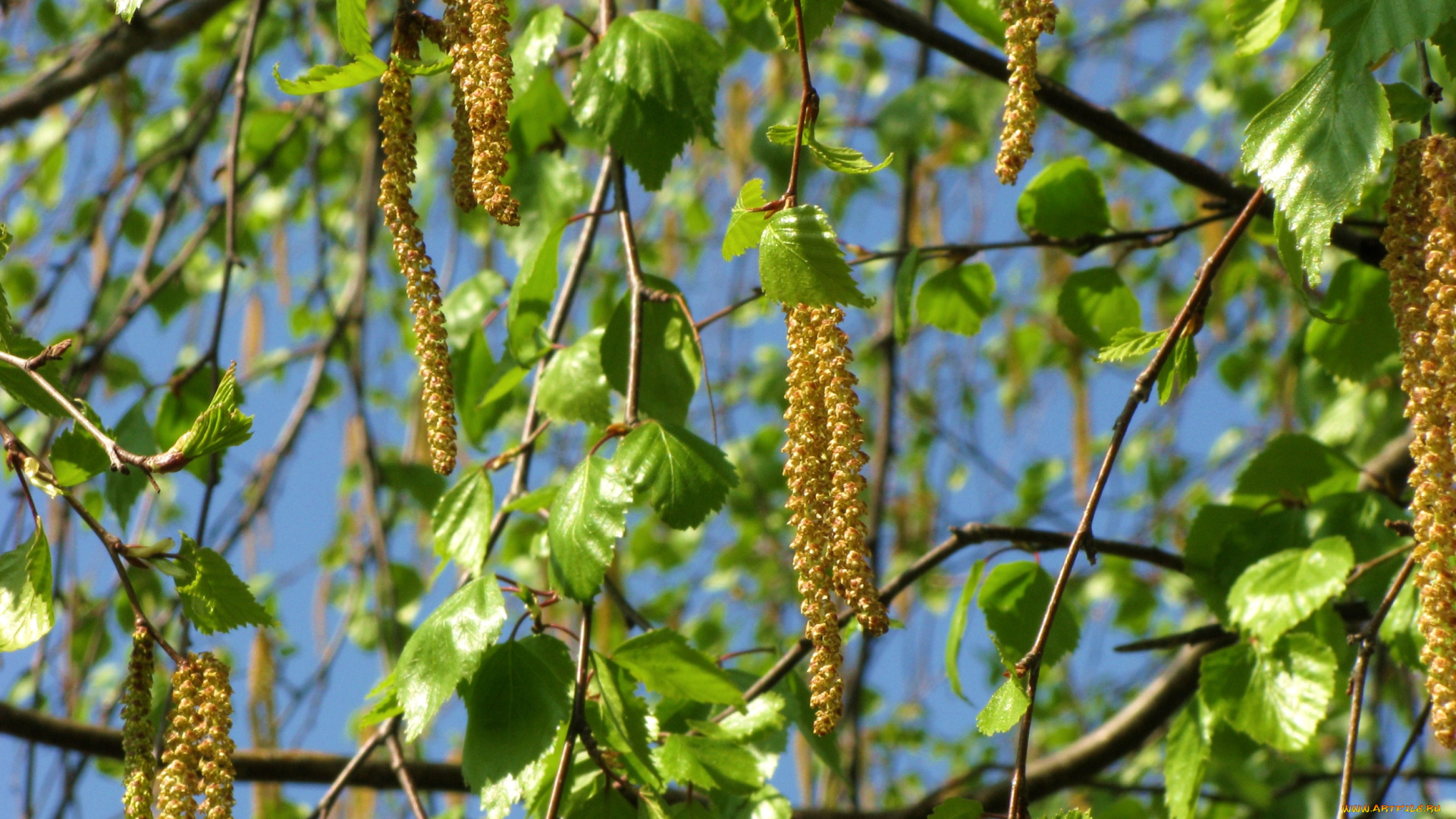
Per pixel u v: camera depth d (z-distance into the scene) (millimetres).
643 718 698
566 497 692
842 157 654
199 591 659
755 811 744
